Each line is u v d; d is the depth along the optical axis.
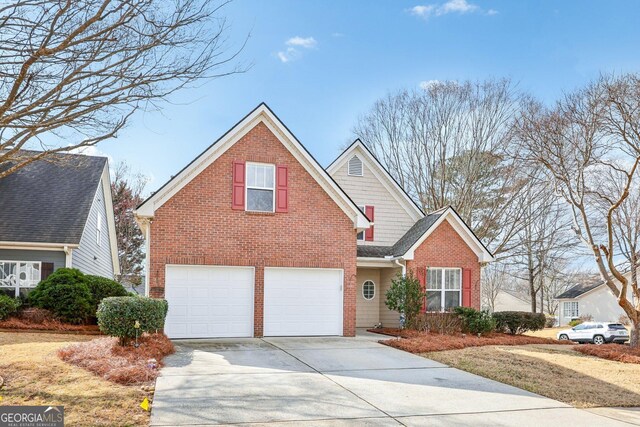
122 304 11.62
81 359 10.35
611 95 15.52
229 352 12.85
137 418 7.20
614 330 27.25
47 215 19.92
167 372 10.17
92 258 22.50
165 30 7.40
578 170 17.00
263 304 16.00
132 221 39.16
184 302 15.30
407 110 32.47
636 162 15.21
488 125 30.53
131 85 7.25
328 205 16.91
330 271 16.83
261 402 8.30
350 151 22.22
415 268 19.16
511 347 15.89
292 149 16.67
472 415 8.09
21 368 9.55
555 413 8.44
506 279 58.72
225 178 15.89
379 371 11.16
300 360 12.01
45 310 16.62
